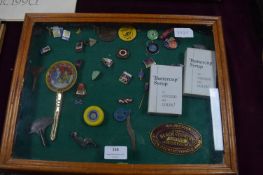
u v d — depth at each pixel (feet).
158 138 3.05
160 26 3.51
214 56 3.38
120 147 3.03
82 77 3.35
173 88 3.25
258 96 3.54
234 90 3.57
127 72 3.37
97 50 3.47
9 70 3.61
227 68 3.31
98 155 3.00
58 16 3.47
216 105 3.17
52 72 3.34
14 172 2.92
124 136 3.09
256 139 3.36
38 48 3.43
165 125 3.12
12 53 3.69
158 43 3.48
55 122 3.15
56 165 2.88
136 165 2.89
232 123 3.06
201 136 3.07
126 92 3.29
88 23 3.49
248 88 3.58
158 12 3.88
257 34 3.81
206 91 3.22
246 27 3.88
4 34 3.76
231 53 3.74
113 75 3.37
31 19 3.46
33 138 3.07
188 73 3.29
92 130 3.12
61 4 3.78
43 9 3.76
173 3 3.94
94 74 3.34
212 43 3.45
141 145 3.04
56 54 3.44
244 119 3.44
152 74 3.30
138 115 3.18
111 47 3.48
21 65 3.25
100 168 2.87
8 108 3.09
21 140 3.04
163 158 2.98
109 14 3.47
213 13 3.92
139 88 3.30
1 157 2.91
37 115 3.17
